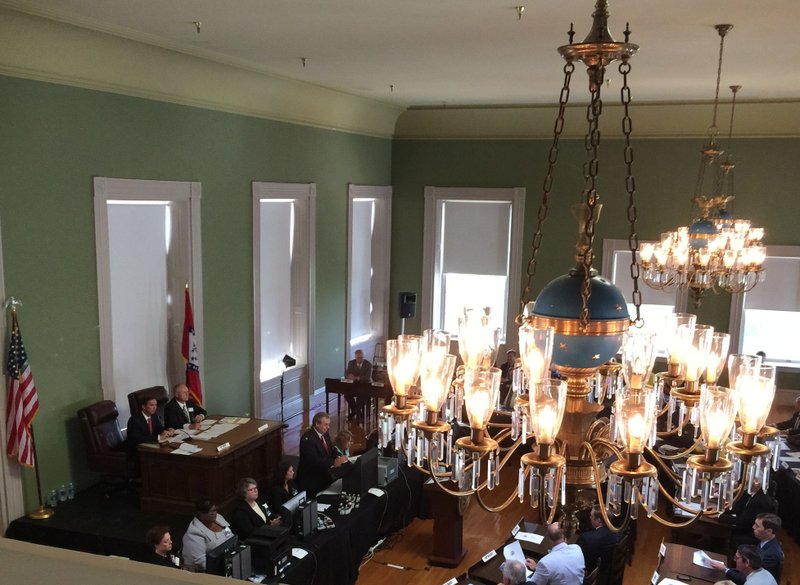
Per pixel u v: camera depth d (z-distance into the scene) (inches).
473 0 193.5
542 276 471.8
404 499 278.2
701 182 434.6
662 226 445.7
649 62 282.8
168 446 262.5
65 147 260.1
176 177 313.9
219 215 342.3
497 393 108.4
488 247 487.5
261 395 381.7
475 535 284.2
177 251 327.0
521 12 206.5
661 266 314.3
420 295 499.8
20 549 26.1
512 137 465.4
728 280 316.5
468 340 131.6
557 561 196.5
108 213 296.5
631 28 222.5
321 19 223.8
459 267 495.8
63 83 256.8
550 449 102.0
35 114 247.8
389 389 381.1
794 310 434.3
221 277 346.9
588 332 109.4
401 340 114.3
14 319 238.7
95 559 25.6
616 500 104.2
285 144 386.3
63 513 255.1
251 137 359.6
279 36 253.1
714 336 124.7
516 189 468.4
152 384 326.0
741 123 417.4
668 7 196.2
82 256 270.4
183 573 24.9
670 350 132.3
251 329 371.6
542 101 422.6
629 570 258.7
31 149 247.4
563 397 99.7
